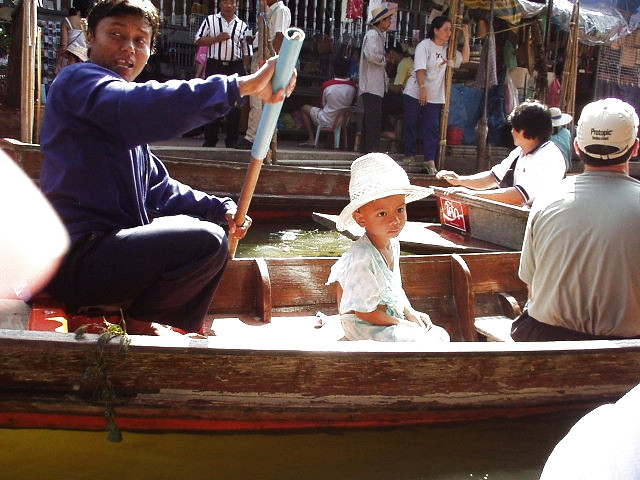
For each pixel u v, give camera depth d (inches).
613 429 36.9
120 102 99.1
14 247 113.6
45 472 101.3
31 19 274.7
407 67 416.2
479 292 172.2
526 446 116.1
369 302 120.9
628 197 120.2
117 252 109.2
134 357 97.7
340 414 107.4
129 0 111.8
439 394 110.4
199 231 110.5
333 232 301.1
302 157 383.6
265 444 110.5
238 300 155.5
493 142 440.1
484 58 410.9
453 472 108.0
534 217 129.0
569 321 124.6
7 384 96.0
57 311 108.8
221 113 99.9
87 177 109.5
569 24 445.7
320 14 475.5
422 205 342.0
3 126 313.6
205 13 441.4
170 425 105.8
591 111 123.0
